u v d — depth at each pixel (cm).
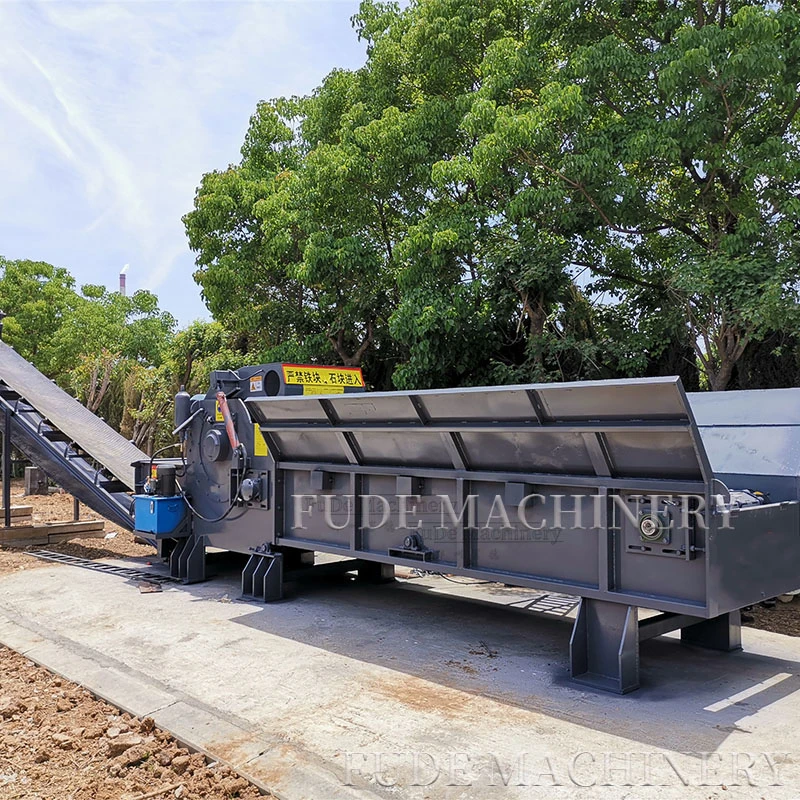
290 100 1516
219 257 1397
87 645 484
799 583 418
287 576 616
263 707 372
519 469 439
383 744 325
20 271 2789
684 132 872
